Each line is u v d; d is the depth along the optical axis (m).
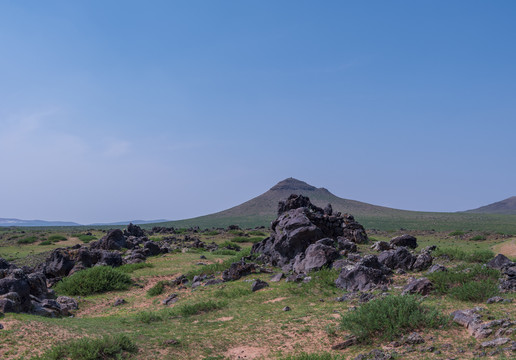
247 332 15.68
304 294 21.36
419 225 146.38
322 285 22.34
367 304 15.47
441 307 15.70
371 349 12.75
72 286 29.56
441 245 48.88
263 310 19.23
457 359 10.95
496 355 10.76
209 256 45.28
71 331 14.95
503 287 17.12
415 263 24.52
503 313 13.81
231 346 14.30
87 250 39.56
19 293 18.75
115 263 39.53
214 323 17.62
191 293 26.08
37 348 12.84
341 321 15.16
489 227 127.31
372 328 13.66
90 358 12.34
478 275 19.06
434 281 19.22
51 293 25.77
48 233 88.94
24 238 72.56
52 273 37.06
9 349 12.55
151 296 27.30
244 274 29.23
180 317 19.75
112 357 12.84
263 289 24.19
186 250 49.97
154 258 44.28
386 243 32.94
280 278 26.42
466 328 13.20
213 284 27.95
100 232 88.56
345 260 25.84
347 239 34.22
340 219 37.34
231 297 23.34
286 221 33.66
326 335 14.42
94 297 27.94
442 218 181.50
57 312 20.94
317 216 35.19
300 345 13.82
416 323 13.66
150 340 14.88
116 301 26.05
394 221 167.62
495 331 12.23
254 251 37.28
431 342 12.47
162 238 66.19
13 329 14.16
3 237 80.06
